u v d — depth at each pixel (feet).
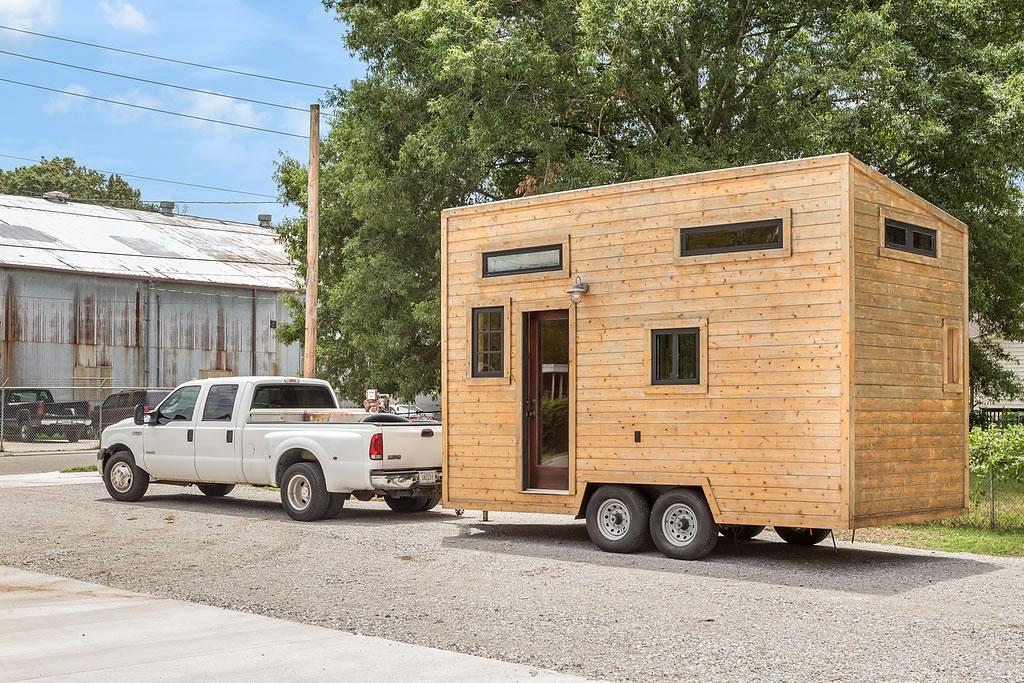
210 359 150.20
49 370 135.13
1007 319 84.79
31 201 166.71
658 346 41.01
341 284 93.25
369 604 30.25
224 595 31.53
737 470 38.50
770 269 38.34
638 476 40.93
